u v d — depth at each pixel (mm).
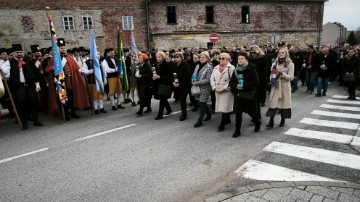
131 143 6301
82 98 8883
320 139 6211
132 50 11477
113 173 4797
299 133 6672
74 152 5855
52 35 8008
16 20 20922
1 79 7391
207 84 7367
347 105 9805
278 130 6965
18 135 7211
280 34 29984
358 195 3734
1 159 5609
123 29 23969
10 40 20875
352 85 10789
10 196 4168
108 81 9750
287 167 4816
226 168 4852
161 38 25000
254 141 6188
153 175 4676
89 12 22828
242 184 4273
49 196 4125
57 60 8023
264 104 9836
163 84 8383
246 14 28734
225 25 27250
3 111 10109
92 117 8961
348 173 4551
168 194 4062
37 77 7883
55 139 6766
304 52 15312
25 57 9133
